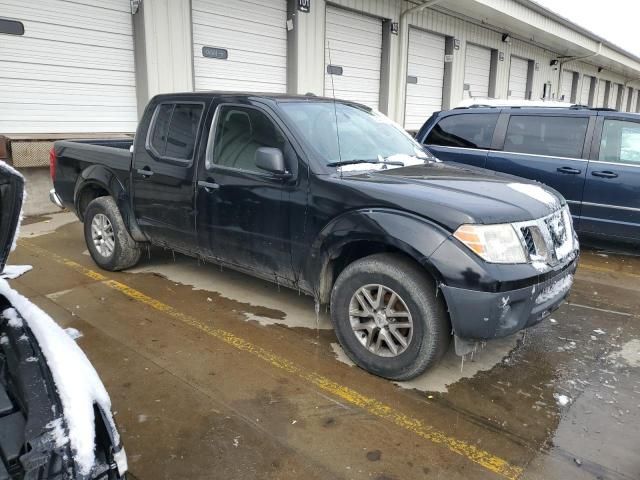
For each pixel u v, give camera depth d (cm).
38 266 542
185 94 449
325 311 436
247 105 396
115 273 523
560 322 437
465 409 303
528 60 2100
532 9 1648
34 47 768
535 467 256
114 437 167
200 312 430
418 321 307
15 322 200
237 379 329
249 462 254
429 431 282
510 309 296
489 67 1848
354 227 324
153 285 490
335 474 247
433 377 338
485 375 343
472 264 285
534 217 315
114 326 400
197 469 248
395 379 328
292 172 359
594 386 333
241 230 394
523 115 656
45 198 796
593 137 608
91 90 842
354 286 333
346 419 290
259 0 1046
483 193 327
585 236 643
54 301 446
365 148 403
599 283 545
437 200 306
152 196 463
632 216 584
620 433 284
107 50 850
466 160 687
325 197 340
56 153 570
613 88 3272
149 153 465
